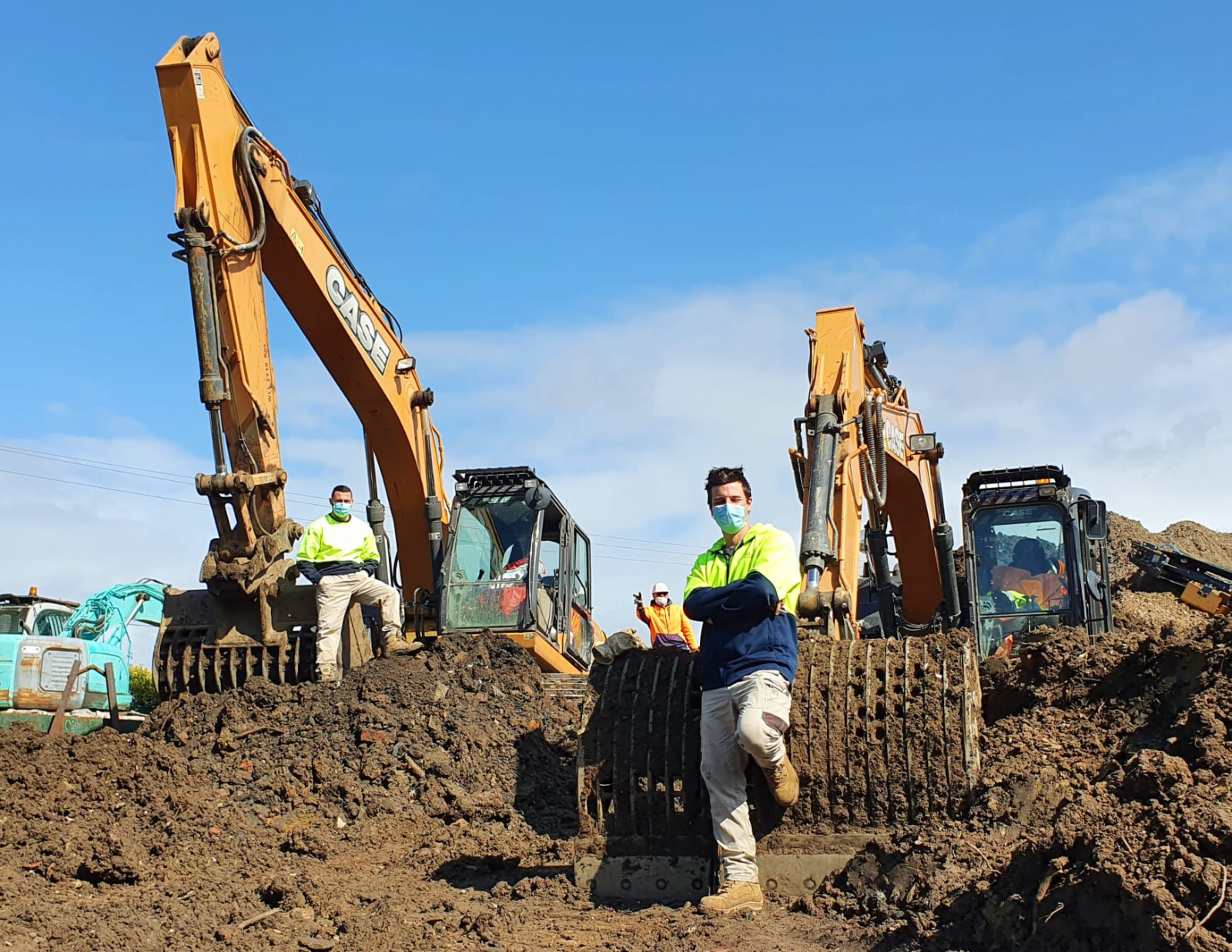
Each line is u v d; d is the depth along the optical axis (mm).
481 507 14367
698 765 6867
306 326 12203
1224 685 6469
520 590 13758
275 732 9773
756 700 6254
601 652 7434
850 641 7211
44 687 12273
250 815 8688
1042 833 5770
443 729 9961
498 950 5867
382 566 13242
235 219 10609
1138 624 14492
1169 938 4543
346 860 8047
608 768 6988
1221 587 16703
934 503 13766
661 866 6820
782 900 6527
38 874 6805
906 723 6676
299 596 10773
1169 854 4797
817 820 6688
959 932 5352
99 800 7918
